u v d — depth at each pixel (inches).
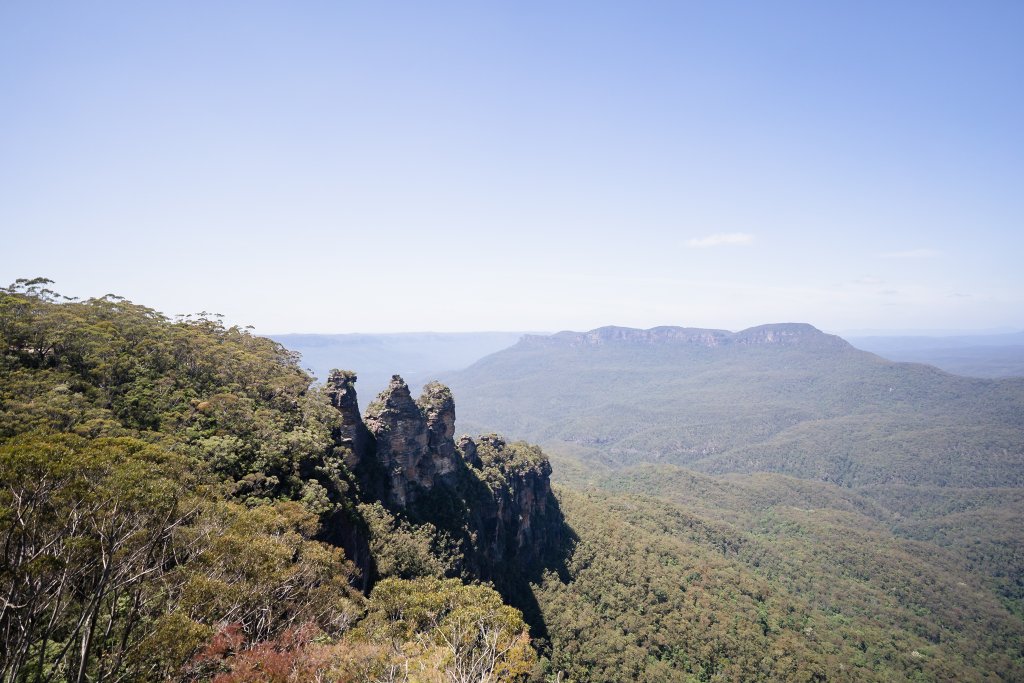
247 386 2807.6
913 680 3681.1
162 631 910.4
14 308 2363.4
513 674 1278.3
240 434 2309.3
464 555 2856.8
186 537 1160.2
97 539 973.2
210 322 3590.1
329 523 2081.7
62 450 1039.0
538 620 3075.8
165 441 1985.7
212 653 954.1
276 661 1000.9
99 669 914.7
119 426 1894.7
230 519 1365.7
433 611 1579.7
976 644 4985.2
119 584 986.1
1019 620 5634.8
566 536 4439.0
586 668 2812.5
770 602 4170.8
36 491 941.8
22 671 898.1
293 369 3400.6
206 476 1825.8
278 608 1256.2
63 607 937.5
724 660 3184.1
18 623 874.8
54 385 2018.9
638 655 2994.6
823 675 3253.0
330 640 1264.8
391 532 2593.5
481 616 1514.5
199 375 2733.8
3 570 857.5
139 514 1059.9
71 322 2448.3
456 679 1187.9
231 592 1075.3
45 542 922.1
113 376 2336.4
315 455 2388.0
